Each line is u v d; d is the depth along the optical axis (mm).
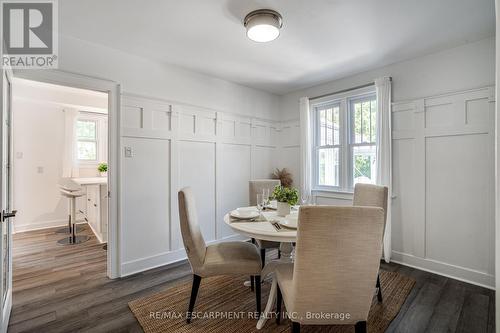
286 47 2672
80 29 2303
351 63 3082
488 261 2451
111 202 2674
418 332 1811
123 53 2748
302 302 1361
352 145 3580
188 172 3309
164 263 3062
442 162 2727
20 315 2004
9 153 2029
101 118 5262
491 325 1882
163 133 3051
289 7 1982
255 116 4113
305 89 4113
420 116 2867
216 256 2045
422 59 2861
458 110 2613
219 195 3648
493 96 2416
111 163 2672
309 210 1267
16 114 4332
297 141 4246
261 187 3246
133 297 2289
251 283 2418
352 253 1314
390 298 2254
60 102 4582
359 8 1995
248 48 2693
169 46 2643
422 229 2857
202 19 2150
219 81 3635
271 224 2002
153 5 1956
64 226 4754
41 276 2717
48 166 4645
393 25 2248
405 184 2992
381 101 3088
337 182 3779
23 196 4418
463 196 2594
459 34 2396
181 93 3213
